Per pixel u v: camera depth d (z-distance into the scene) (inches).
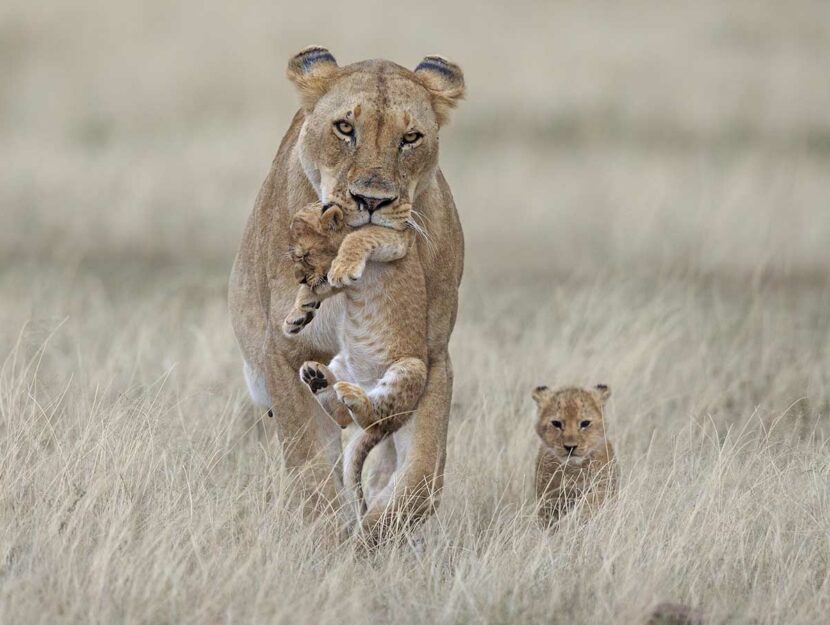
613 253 842.2
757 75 1635.1
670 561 339.6
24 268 802.2
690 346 570.3
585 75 1593.3
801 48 1813.5
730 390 513.0
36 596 306.0
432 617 317.7
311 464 371.9
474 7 2021.4
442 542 366.0
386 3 2007.9
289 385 376.5
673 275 733.9
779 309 673.0
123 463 371.6
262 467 398.0
